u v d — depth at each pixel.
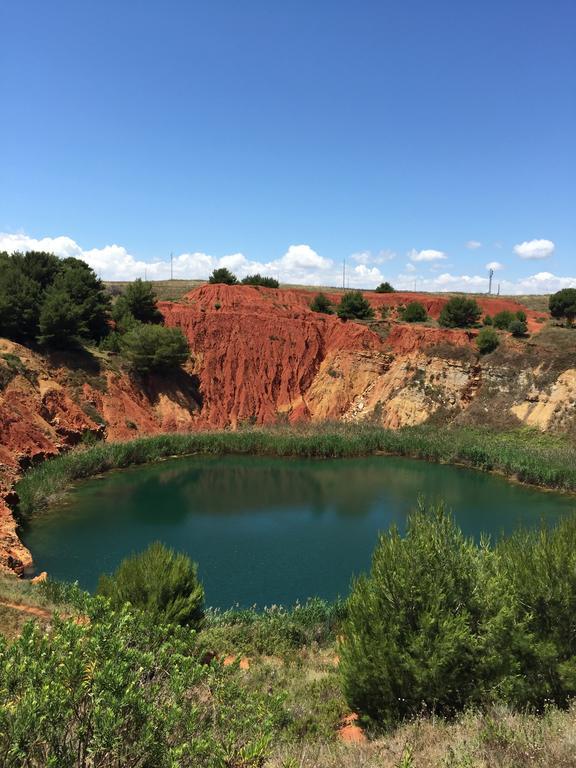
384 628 11.46
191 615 17.86
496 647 11.10
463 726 9.36
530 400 55.44
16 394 45.69
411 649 10.98
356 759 8.55
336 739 10.82
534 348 59.25
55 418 47.62
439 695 10.80
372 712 11.41
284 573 26.67
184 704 6.54
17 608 17.69
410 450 53.25
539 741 8.04
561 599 11.63
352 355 67.19
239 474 46.22
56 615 7.45
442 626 10.98
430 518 12.78
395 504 38.22
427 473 47.31
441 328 67.06
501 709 9.94
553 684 11.05
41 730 5.34
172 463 49.41
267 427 59.78
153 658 6.98
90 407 52.16
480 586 11.77
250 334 68.62
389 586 11.62
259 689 13.62
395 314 78.38
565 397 53.38
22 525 33.06
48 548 29.55
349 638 12.09
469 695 10.77
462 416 58.09
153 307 67.81
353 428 58.28
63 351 55.19
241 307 72.56
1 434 40.72
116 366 58.56
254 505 37.69
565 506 38.03
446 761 7.73
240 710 7.23
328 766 8.51
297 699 13.16
